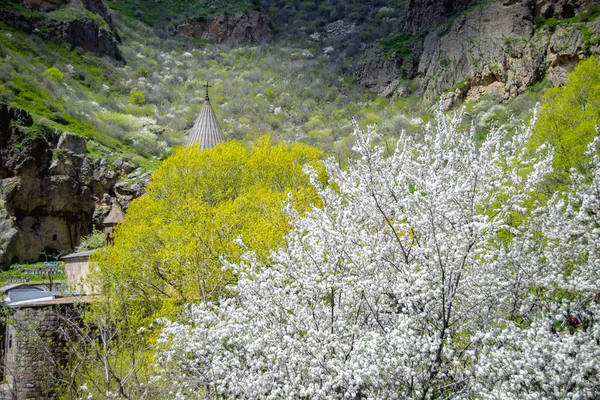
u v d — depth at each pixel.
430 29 89.56
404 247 8.12
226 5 130.38
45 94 58.22
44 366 12.81
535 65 60.69
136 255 19.83
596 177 7.88
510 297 7.76
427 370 6.65
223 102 90.19
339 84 96.50
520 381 6.09
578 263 8.64
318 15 131.75
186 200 22.78
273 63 108.06
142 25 114.56
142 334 14.49
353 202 8.89
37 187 45.34
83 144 50.47
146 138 62.84
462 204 8.13
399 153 9.91
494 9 72.06
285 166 27.97
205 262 14.77
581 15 61.12
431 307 7.30
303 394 6.71
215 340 7.93
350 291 8.08
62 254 45.41
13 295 25.78
